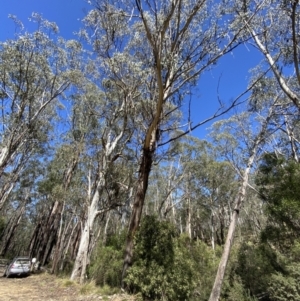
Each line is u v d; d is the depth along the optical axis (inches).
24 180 1189.1
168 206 1240.2
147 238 398.3
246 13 357.4
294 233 460.1
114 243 578.9
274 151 558.9
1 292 422.6
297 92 486.3
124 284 383.2
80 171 820.6
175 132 624.1
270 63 372.2
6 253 1576.0
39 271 830.5
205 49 398.9
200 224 1585.9
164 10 371.2
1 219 1720.0
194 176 1186.0
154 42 330.0
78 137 852.6
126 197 735.1
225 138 706.8
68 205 963.3
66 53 695.1
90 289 411.8
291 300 358.9
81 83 727.7
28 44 640.4
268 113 549.3
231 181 1117.1
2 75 679.1
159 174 1263.5
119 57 432.1
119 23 408.8
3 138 796.6
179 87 404.8
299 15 334.3
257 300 430.3
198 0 350.9
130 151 711.1
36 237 1141.1
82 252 598.2
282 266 439.2
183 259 409.1
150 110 454.3
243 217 1268.5
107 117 703.7
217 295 417.4
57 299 366.6
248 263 498.3
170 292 355.6
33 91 728.3
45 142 939.3
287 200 411.8
